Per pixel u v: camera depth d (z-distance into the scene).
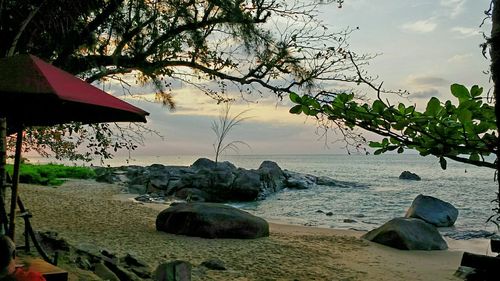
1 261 3.80
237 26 12.53
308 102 2.05
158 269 8.77
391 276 11.84
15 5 9.43
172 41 12.65
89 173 44.72
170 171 41.44
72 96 4.99
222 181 33.09
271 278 10.69
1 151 6.91
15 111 5.72
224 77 13.08
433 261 14.11
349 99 1.97
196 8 12.42
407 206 31.11
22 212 7.13
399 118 1.86
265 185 38.41
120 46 12.32
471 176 72.50
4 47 9.30
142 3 11.95
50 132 12.54
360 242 16.61
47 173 39.75
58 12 10.14
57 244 8.89
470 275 1.77
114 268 8.50
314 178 46.31
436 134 1.81
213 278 10.16
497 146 1.59
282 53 12.32
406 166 124.88
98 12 11.21
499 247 1.77
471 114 1.71
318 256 13.81
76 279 7.00
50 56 10.94
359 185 46.59
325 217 25.75
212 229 15.62
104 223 17.00
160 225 16.44
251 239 15.98
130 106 5.86
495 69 1.48
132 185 36.25
